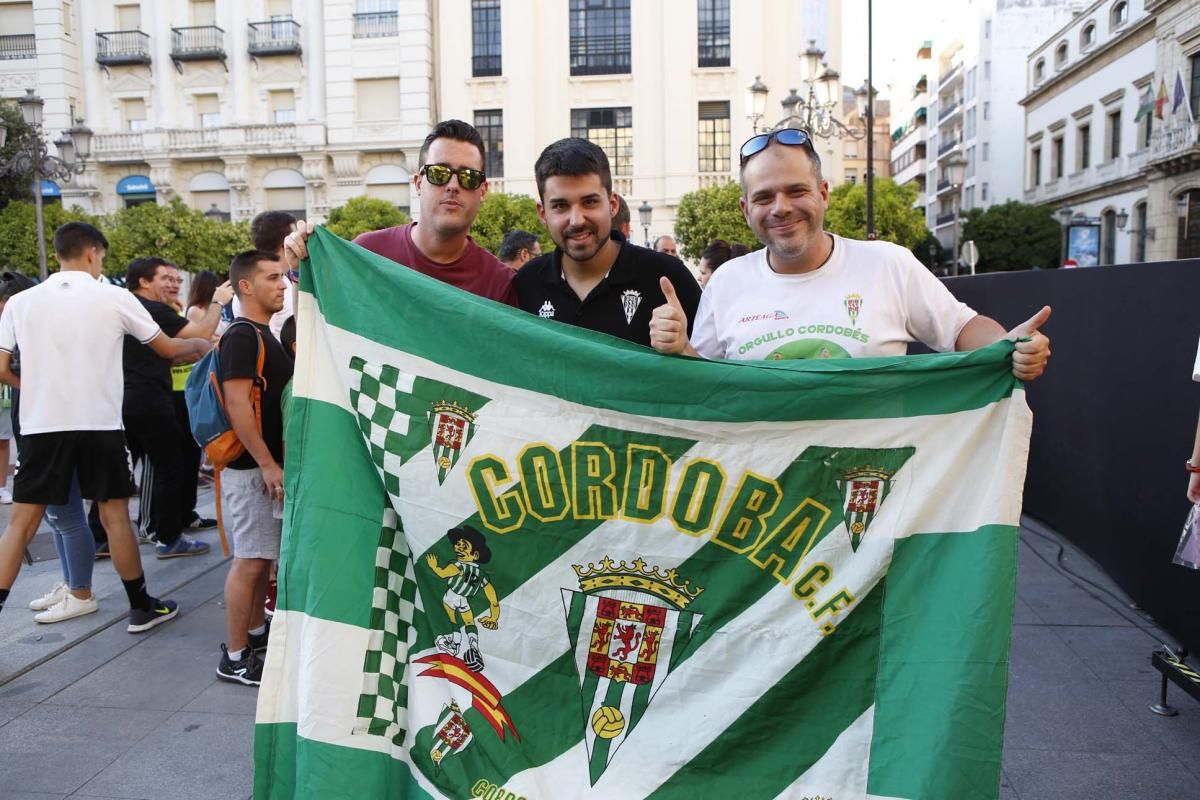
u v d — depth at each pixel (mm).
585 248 2594
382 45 28844
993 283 6941
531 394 2305
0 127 15203
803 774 2082
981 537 2045
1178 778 2840
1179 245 27625
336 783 2195
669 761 2152
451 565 2307
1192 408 3750
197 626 4371
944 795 1925
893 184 24547
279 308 3729
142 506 5980
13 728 3324
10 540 3887
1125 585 4539
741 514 2188
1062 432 5684
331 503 2361
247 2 29469
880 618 2098
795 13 27719
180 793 2881
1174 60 27047
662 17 27938
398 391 2375
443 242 2869
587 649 2238
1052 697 3420
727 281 2523
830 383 2146
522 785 2189
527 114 28547
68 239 4117
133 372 5230
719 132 28078
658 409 2229
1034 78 41156
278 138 29312
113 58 29781
